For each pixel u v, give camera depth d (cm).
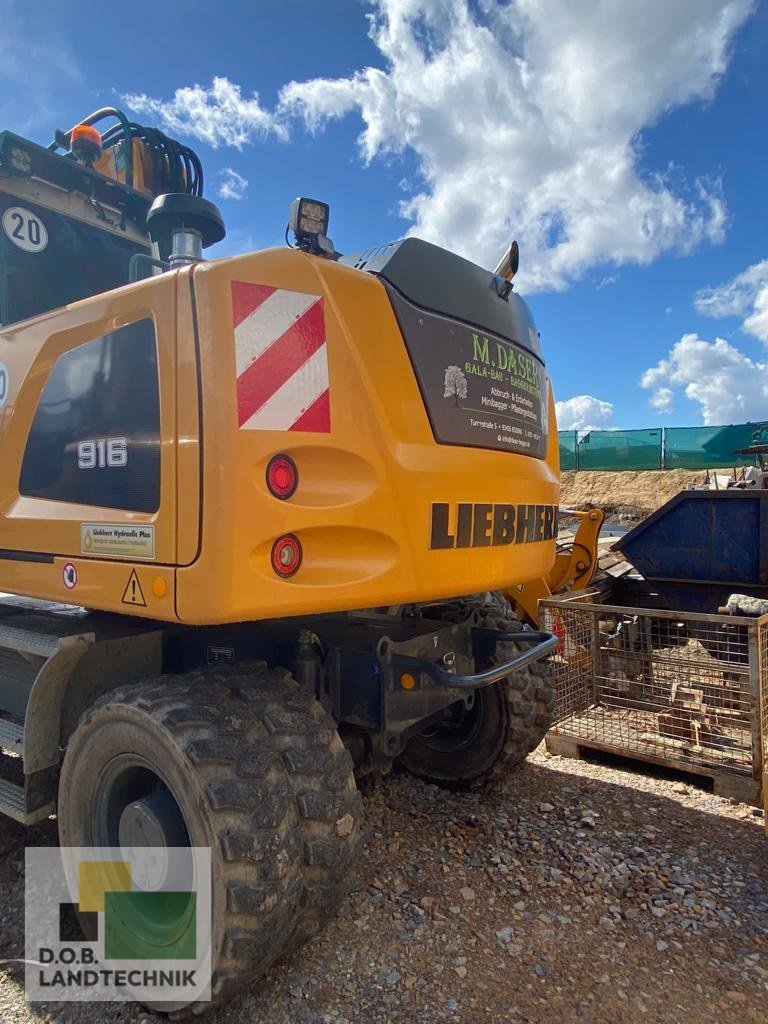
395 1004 225
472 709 381
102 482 236
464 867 308
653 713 462
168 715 216
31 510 266
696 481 2319
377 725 269
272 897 203
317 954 248
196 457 199
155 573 211
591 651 491
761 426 2392
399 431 236
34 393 271
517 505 292
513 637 329
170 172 428
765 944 259
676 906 281
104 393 236
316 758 225
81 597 241
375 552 228
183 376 203
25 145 352
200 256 288
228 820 203
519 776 410
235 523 194
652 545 619
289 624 283
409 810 364
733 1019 221
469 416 266
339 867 223
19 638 274
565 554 642
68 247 386
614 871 306
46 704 262
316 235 237
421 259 257
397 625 320
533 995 230
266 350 205
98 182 389
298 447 209
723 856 320
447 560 250
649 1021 220
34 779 263
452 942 256
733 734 439
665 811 364
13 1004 233
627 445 2616
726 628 482
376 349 232
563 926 268
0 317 351
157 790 246
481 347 276
